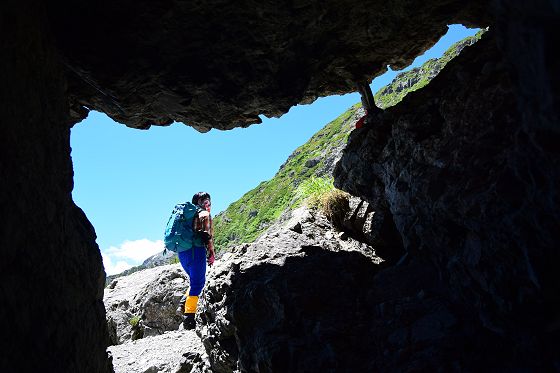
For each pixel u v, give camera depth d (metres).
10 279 2.44
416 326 4.24
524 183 2.60
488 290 3.45
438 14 5.09
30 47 3.02
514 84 2.04
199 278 6.81
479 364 3.60
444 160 3.81
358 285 5.41
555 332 2.97
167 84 5.06
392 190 4.90
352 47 5.50
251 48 4.82
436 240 4.13
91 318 3.87
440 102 4.08
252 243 6.54
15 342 2.43
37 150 3.00
